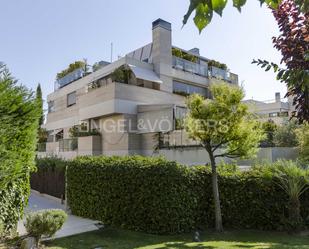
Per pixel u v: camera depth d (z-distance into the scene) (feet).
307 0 6.78
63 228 30.42
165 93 71.82
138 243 25.52
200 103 29.91
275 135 60.75
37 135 24.04
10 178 19.12
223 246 23.59
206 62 89.30
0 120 18.56
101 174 34.04
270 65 10.53
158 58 72.18
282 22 10.66
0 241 22.50
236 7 5.90
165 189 29.32
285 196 31.86
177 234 29.17
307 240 27.17
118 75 66.28
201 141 31.04
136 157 34.06
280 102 111.96
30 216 23.36
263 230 31.71
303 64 9.64
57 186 48.52
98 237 27.43
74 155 72.59
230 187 32.73
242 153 30.40
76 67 95.61
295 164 33.19
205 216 31.94
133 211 30.58
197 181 31.58
